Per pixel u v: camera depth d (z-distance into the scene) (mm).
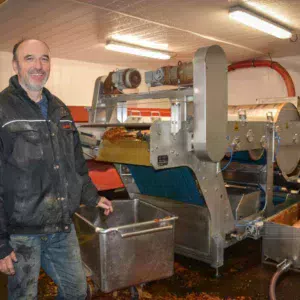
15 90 1519
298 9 4059
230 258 2980
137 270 2172
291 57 6773
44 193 1519
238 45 5848
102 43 5562
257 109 3418
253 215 3074
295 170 3719
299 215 3389
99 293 2400
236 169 3412
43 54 1538
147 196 3045
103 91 3018
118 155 2422
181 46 5891
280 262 2727
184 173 2543
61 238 1650
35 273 1567
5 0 3582
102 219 2732
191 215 2744
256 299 2328
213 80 2246
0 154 1456
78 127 2719
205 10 4027
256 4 3891
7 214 1491
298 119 3506
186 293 2412
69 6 3822
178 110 2268
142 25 4605
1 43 5297
